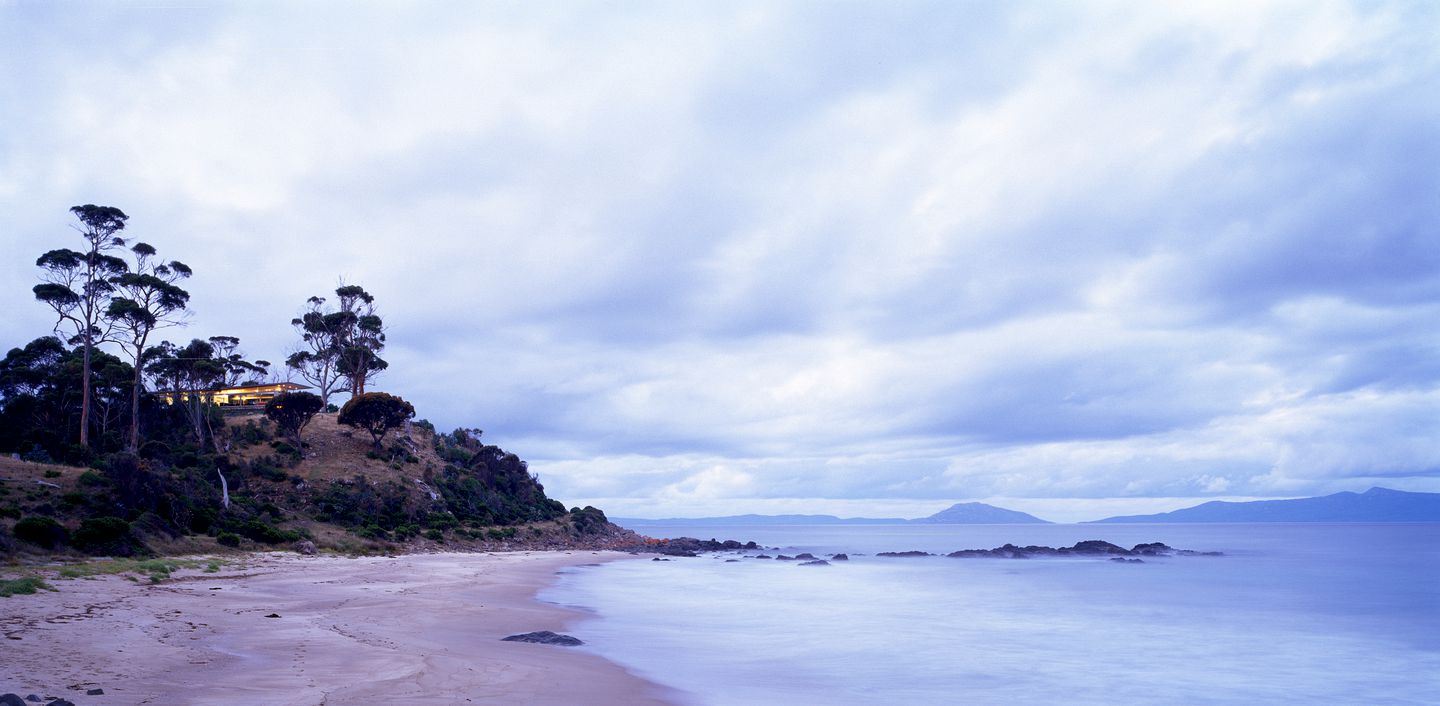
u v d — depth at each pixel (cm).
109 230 6219
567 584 4144
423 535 6031
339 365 8581
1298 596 3994
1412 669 2109
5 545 2978
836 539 16888
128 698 1130
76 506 3612
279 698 1194
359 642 1745
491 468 8456
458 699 1279
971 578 5169
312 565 3925
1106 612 3291
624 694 1470
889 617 3019
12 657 1316
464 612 2594
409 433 8256
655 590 4066
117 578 2661
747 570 5903
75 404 6134
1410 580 4959
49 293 5731
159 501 4128
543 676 1559
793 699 1573
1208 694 1775
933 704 1582
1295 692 1820
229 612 2120
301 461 6631
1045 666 2036
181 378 6744
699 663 1931
